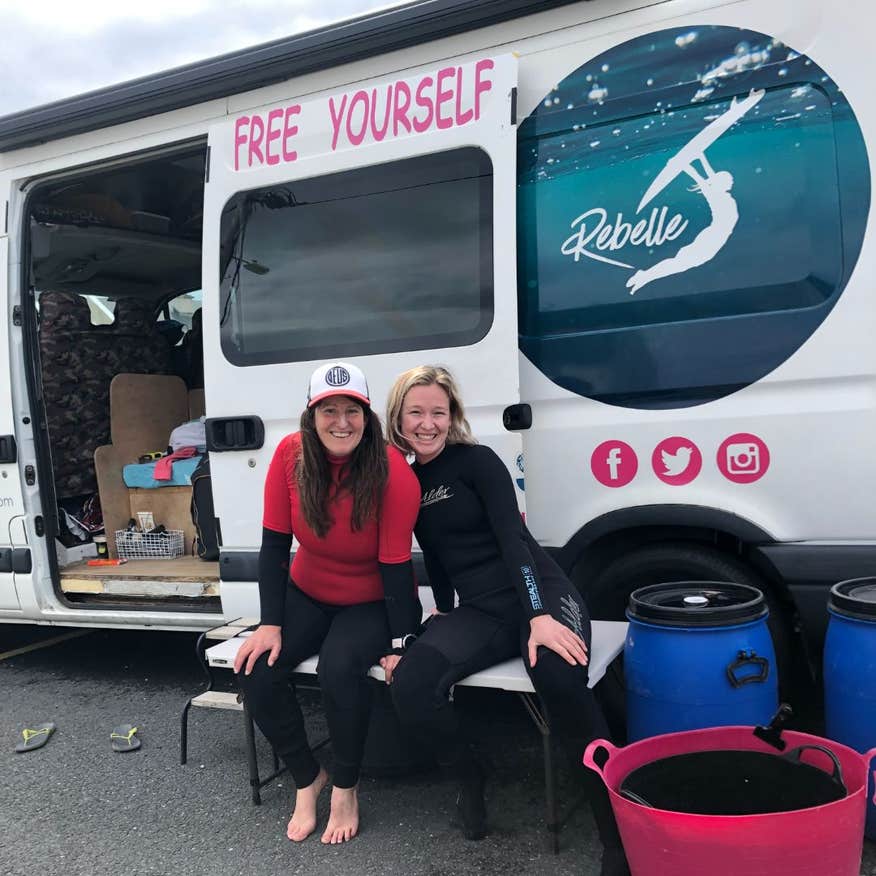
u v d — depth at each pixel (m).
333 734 2.57
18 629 5.48
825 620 2.68
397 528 2.62
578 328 2.96
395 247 3.21
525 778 2.93
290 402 3.39
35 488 4.28
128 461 5.11
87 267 5.57
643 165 2.86
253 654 2.64
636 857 1.88
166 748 3.39
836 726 2.36
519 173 3.04
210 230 3.57
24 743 3.50
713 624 2.38
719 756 2.07
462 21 3.07
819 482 2.66
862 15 2.58
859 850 1.80
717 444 2.77
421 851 2.51
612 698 3.08
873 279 2.59
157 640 4.99
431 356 3.11
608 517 2.91
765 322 2.70
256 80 3.45
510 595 2.57
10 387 4.22
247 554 3.53
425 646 2.48
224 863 2.54
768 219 2.71
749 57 2.72
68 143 4.00
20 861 2.63
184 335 6.05
